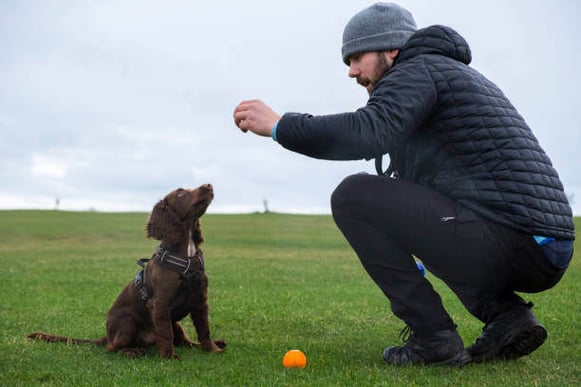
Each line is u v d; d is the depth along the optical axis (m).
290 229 30.03
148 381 4.18
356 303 8.04
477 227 4.03
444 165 4.14
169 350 5.04
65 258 15.88
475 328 6.17
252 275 11.83
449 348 4.31
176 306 5.15
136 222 34.75
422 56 4.10
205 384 4.05
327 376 4.16
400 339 5.63
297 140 3.94
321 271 12.59
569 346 5.22
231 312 7.34
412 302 4.30
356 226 4.35
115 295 8.97
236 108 4.18
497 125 3.97
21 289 9.63
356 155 3.93
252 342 5.63
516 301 4.60
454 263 4.17
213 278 11.32
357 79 4.55
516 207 3.92
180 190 5.29
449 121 4.02
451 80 4.00
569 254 4.09
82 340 5.58
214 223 34.62
